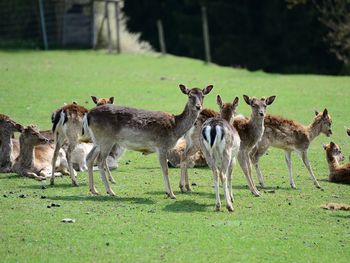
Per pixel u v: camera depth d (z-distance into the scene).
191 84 59.75
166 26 94.56
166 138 32.75
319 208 31.36
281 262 25.05
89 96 54.75
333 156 36.78
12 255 24.97
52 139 37.91
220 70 68.69
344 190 34.84
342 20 84.81
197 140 33.91
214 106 51.84
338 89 59.50
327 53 88.88
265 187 35.06
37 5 84.69
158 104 52.66
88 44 83.75
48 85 57.69
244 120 33.91
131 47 86.94
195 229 27.84
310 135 36.62
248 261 25.02
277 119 35.44
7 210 29.59
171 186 34.81
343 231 28.34
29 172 36.12
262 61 90.31
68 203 30.94
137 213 29.66
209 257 25.22
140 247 25.89
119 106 33.41
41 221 28.28
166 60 73.62
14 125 36.59
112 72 64.62
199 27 92.00
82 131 34.06
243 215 29.94
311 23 87.88
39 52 77.12
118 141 33.00
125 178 36.34
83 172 37.69
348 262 25.23
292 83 62.19
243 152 33.56
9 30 85.38
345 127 43.34
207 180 36.31
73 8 84.69
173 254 25.36
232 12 90.38
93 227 27.72
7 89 55.59
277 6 88.56
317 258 25.48
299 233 27.92
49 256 24.97
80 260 24.69
